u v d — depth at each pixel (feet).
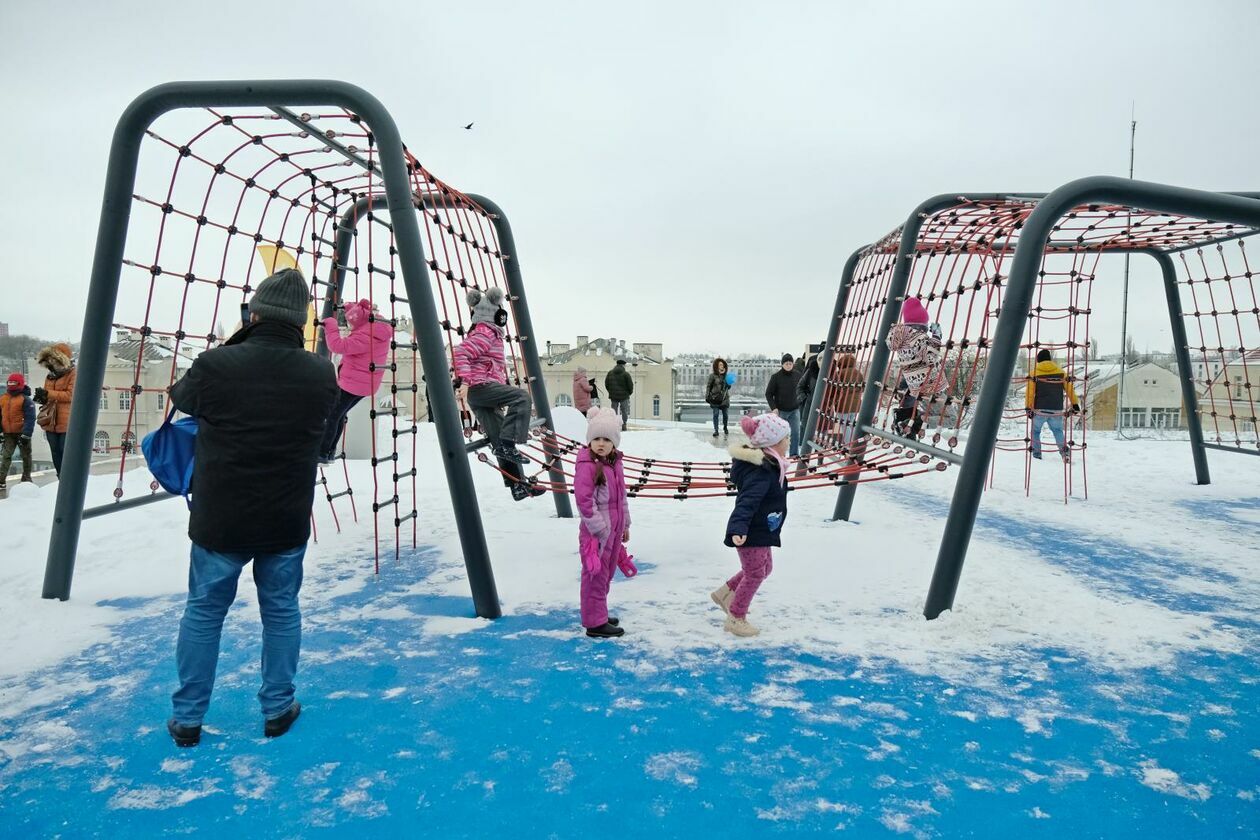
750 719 10.52
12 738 10.16
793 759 9.44
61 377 30.01
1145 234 27.35
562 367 170.71
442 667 12.42
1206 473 31.81
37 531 22.74
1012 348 14.40
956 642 13.44
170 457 11.59
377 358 18.24
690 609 15.25
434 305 14.49
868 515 25.12
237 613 15.12
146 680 12.08
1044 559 19.10
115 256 15.58
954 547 14.62
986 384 14.52
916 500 28.55
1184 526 23.45
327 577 17.84
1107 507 26.78
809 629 14.07
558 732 10.18
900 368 22.31
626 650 13.11
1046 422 38.78
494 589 14.96
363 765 9.38
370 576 17.92
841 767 9.25
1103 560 19.04
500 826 8.09
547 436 24.29
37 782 9.06
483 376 20.62
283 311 10.03
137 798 8.70
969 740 9.93
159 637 14.02
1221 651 13.04
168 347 19.95
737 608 13.74
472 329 21.42
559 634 13.92
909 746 9.77
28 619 14.96
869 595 16.05
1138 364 70.85
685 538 21.63
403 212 14.44
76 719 10.71
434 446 41.39
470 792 8.75
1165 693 11.39
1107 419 70.49
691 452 43.68
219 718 10.70
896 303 21.90
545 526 23.16
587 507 13.28
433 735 10.12
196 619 9.81
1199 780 8.97
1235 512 25.81
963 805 8.45
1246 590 16.49
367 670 12.32
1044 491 30.42
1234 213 14.55
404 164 14.51
